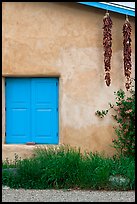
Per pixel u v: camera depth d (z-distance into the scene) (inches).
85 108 436.8
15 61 437.4
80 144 435.8
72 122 437.1
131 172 354.0
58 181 350.6
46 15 438.0
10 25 438.0
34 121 440.5
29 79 441.1
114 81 436.8
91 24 437.1
